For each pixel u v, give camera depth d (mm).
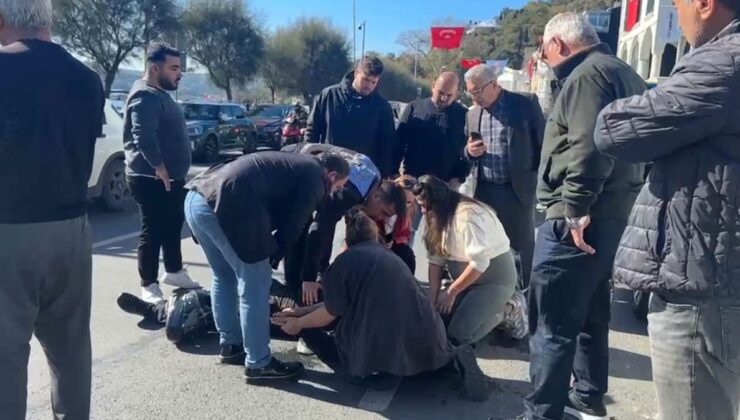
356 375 3408
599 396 3076
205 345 4031
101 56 37469
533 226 4656
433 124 4898
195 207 3371
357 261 3338
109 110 8781
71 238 2273
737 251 1767
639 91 2613
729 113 1726
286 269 4145
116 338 4113
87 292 2408
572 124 2535
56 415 2447
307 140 4980
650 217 1898
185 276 4793
